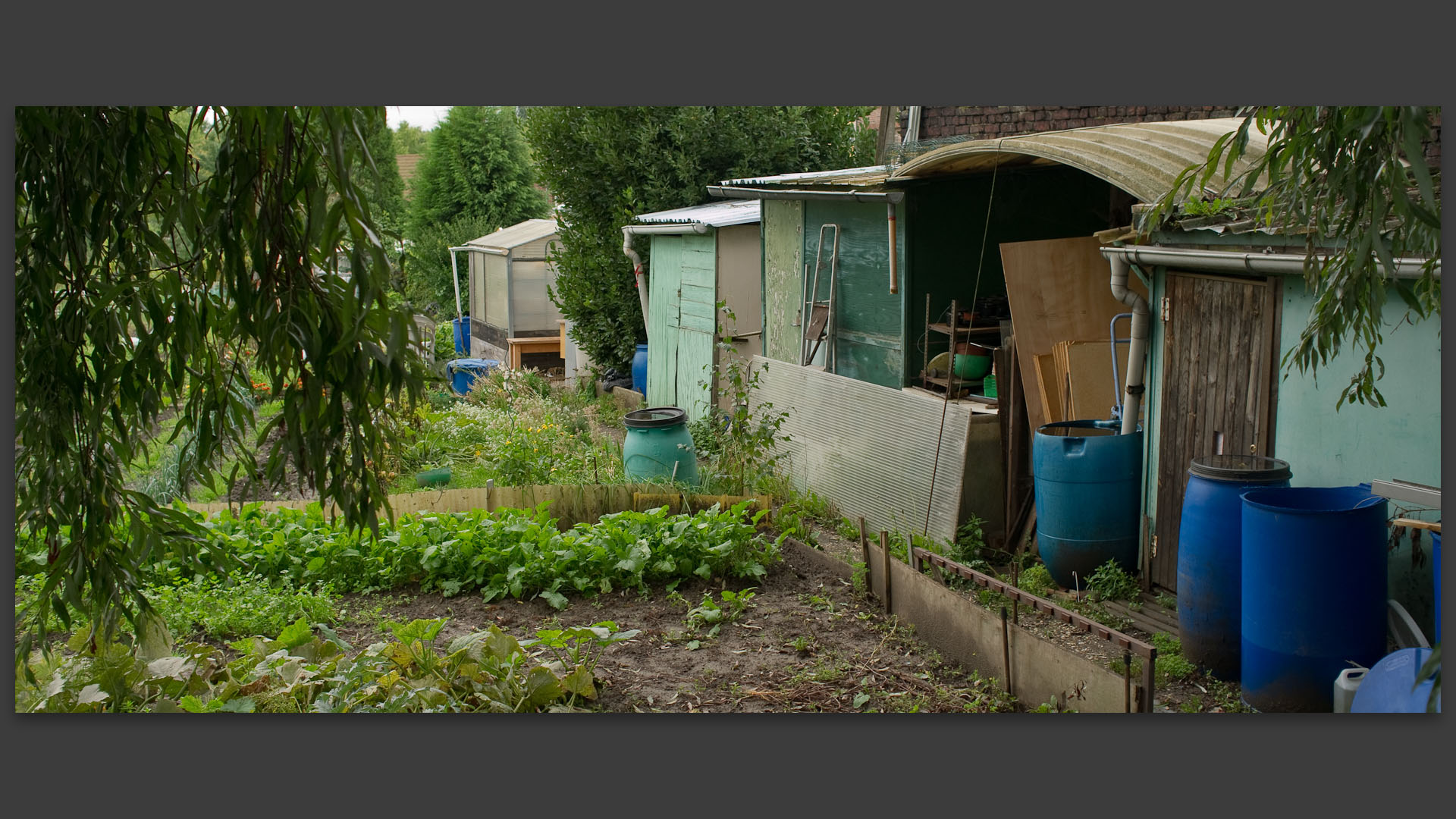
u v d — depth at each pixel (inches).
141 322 148.3
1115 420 284.4
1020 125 397.4
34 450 152.1
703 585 288.5
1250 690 197.8
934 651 231.3
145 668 191.0
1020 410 315.9
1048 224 386.3
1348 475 214.7
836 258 414.0
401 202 1080.8
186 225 130.7
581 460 435.2
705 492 377.7
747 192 449.4
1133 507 271.7
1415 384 200.4
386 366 118.2
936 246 372.5
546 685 195.3
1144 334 266.2
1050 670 190.2
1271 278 229.0
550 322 788.0
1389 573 202.5
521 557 285.0
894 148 428.1
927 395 352.2
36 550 262.7
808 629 250.4
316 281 124.2
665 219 557.0
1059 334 312.7
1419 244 161.9
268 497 360.8
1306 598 187.6
